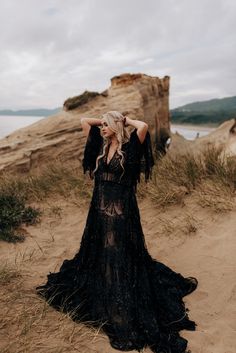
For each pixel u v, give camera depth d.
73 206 7.00
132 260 3.63
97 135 3.93
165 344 3.28
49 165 9.30
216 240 5.12
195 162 7.28
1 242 5.64
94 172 3.82
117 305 3.45
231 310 3.85
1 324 3.52
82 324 3.54
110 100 12.12
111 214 3.62
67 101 11.60
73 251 5.38
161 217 6.02
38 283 4.45
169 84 15.34
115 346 3.28
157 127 13.85
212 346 3.34
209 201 5.92
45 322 3.59
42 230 6.15
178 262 4.88
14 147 9.79
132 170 3.71
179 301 3.86
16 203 6.89
